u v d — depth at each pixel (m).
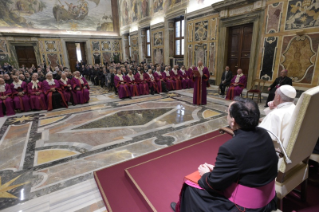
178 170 2.42
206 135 3.59
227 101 6.28
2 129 4.41
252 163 1.05
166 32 11.96
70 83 6.55
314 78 5.64
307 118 1.32
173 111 5.37
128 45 18.92
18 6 14.65
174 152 2.88
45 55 15.99
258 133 1.13
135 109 5.75
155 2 12.61
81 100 6.63
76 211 1.96
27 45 15.27
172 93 8.03
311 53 5.60
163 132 3.90
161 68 10.89
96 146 3.39
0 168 2.79
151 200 1.91
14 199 2.15
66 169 2.72
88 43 17.59
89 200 2.12
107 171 2.57
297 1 5.68
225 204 1.13
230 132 1.90
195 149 2.97
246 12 7.15
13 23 14.70
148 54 15.70
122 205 1.96
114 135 3.85
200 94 5.83
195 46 9.84
